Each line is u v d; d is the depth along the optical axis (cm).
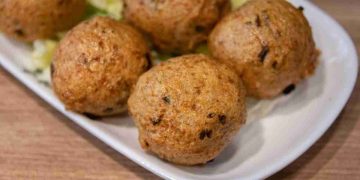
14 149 20
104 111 20
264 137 20
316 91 21
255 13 20
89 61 19
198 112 17
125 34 20
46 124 21
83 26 20
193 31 22
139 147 19
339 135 20
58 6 22
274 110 21
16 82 23
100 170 19
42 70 22
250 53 19
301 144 19
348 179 19
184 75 18
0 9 22
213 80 18
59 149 20
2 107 22
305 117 20
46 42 23
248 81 20
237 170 18
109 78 19
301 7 23
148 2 21
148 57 20
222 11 22
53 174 19
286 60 19
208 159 18
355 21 26
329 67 22
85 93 19
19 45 24
